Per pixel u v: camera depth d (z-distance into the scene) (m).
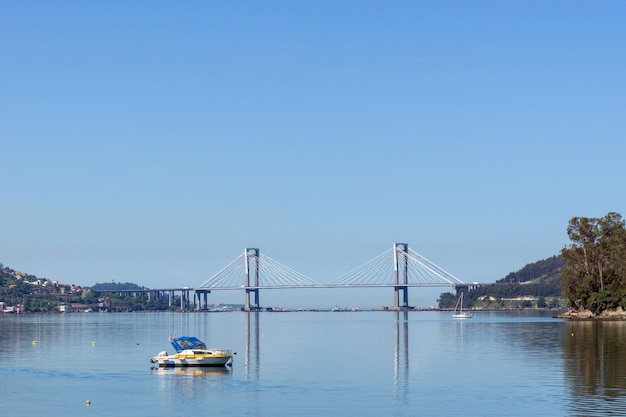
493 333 167.12
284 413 65.25
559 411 63.62
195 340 104.94
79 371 94.88
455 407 66.44
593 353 107.12
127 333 190.00
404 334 177.25
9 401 72.75
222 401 71.44
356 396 72.94
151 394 76.06
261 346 139.38
